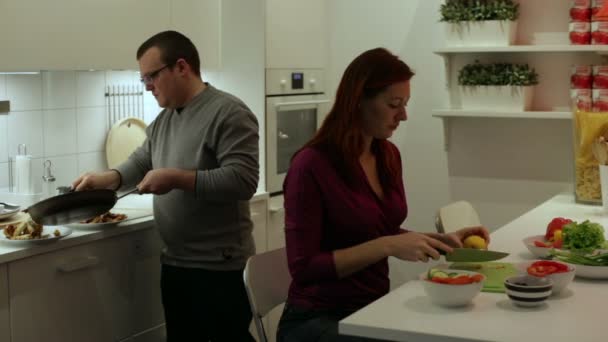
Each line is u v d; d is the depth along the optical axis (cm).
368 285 219
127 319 310
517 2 391
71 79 358
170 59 284
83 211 267
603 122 318
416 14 418
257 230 378
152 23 348
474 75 388
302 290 219
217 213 288
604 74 362
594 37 364
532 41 391
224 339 293
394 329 167
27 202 320
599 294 192
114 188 304
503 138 404
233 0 387
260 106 386
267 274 239
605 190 306
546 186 398
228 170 276
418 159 427
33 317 271
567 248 224
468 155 413
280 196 405
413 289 198
